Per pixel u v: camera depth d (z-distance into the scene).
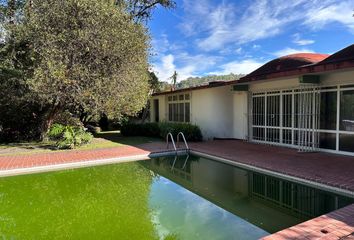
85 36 11.97
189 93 17.77
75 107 14.80
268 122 13.03
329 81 9.98
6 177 8.67
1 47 13.44
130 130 19.45
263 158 9.70
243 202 6.42
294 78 11.25
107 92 13.07
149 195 7.05
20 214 5.91
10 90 13.73
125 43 12.73
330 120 10.12
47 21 11.84
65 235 4.87
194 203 6.40
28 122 16.38
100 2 12.08
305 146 10.83
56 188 7.77
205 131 16.23
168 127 16.25
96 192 7.38
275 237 3.86
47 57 11.62
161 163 10.84
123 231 5.00
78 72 12.19
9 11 13.42
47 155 11.22
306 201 6.34
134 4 21.05
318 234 3.93
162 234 4.80
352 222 4.32
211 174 9.10
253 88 13.78
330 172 7.41
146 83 15.88
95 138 17.48
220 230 4.91
